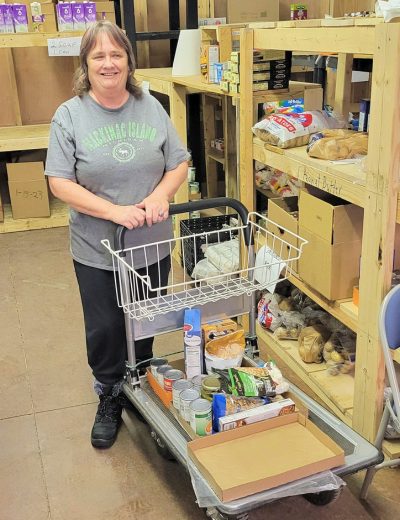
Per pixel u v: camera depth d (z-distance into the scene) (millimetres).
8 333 3271
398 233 2174
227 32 3180
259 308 3059
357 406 2223
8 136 4934
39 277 4012
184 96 3674
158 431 1980
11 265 4234
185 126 3736
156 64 5332
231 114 3566
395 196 1891
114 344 2320
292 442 1855
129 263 2217
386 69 1787
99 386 2488
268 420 1909
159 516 1993
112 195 2137
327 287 2367
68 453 2316
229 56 3195
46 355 3041
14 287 3863
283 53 2812
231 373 2031
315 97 2943
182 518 1981
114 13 4680
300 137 2549
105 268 2197
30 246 4602
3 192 5508
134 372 2205
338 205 2348
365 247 2039
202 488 1675
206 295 2098
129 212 1994
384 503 2023
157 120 2193
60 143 2066
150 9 5141
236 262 3184
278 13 4582
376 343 2049
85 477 2186
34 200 4949
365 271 2061
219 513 1708
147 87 3715
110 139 2094
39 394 2713
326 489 1682
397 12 1736
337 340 2678
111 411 2391
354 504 2021
